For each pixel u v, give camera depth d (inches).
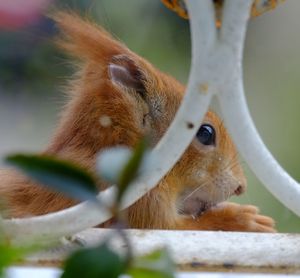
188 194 55.3
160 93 55.1
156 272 27.2
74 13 55.1
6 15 53.9
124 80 54.8
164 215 54.6
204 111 42.4
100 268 26.8
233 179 55.5
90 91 54.6
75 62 55.2
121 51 54.8
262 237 49.4
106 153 28.8
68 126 54.7
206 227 55.2
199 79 41.9
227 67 41.7
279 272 48.9
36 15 54.9
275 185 45.5
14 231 43.0
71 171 28.3
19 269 45.8
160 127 55.0
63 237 46.8
